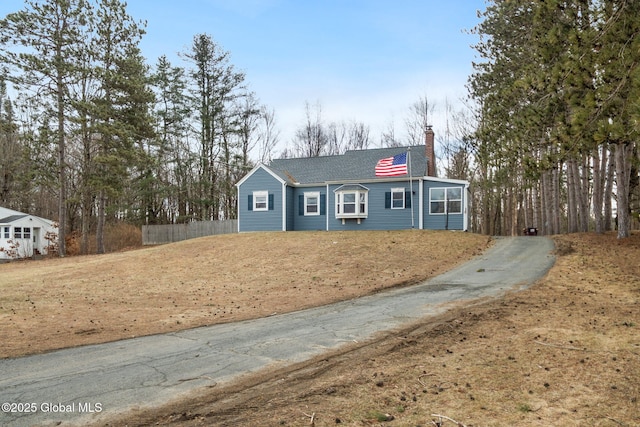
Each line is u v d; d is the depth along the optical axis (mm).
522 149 12023
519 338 6020
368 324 7410
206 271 15359
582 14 7844
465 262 15305
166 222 42125
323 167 28062
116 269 16562
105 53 25078
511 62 18531
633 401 3852
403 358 5328
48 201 40406
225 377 4945
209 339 6766
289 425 3512
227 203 40812
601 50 7207
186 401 4234
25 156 24500
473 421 3516
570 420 3520
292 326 7535
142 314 8914
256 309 9258
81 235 31469
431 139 27422
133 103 25984
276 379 4801
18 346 6469
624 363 4844
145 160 27266
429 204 23688
